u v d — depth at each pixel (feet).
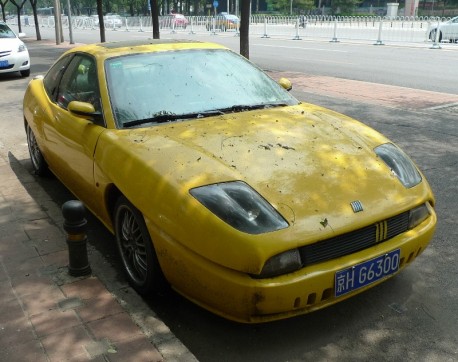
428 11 192.13
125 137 11.25
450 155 20.42
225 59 14.40
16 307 9.96
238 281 8.41
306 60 55.72
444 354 9.13
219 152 10.18
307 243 8.54
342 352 9.22
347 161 10.31
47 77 17.56
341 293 8.91
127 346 8.78
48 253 12.21
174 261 9.28
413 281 11.55
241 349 9.36
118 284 11.03
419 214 10.15
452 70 46.03
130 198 10.06
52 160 15.61
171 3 245.24
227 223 8.55
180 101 12.59
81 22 174.40
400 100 31.65
